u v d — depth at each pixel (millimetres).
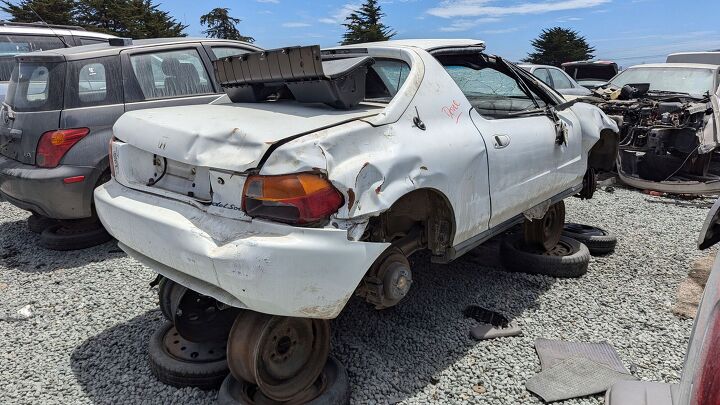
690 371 1544
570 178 3920
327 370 2574
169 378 2576
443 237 2828
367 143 2297
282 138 2098
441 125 2715
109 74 4438
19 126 4316
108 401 2504
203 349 2711
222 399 2312
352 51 3246
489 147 2939
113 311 3420
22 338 3105
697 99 7801
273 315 2242
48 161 4156
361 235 2184
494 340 3033
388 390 2551
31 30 6949
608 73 16047
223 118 2439
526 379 2658
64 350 2969
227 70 2955
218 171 2203
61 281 3910
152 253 2379
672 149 7301
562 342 2984
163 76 4777
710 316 1486
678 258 4434
